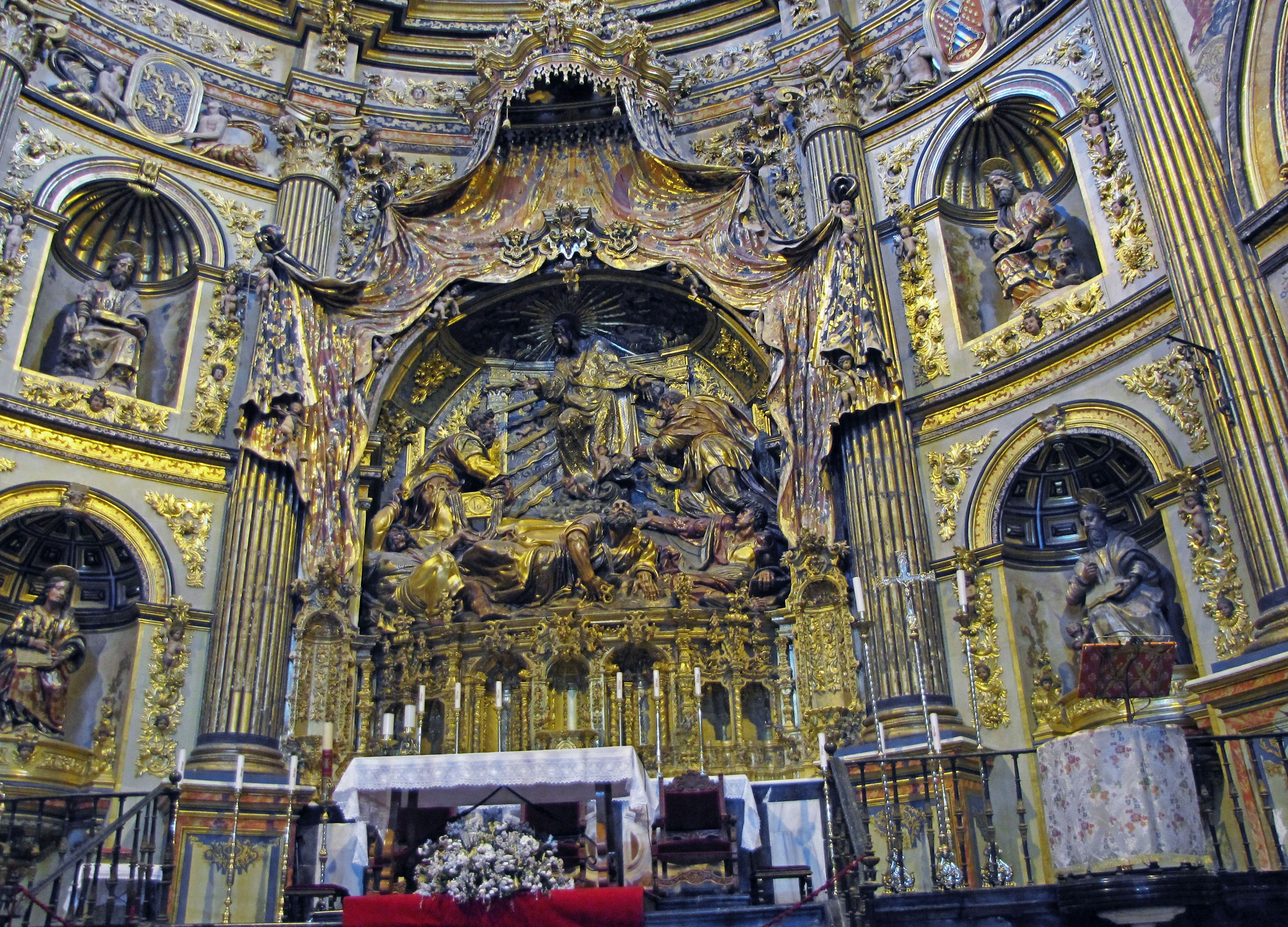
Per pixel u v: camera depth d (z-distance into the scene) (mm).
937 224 13781
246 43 16656
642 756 12648
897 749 11273
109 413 13180
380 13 17484
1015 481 12117
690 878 8891
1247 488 9484
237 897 11258
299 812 12062
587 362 15992
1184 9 11211
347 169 16188
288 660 12812
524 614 13539
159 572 12836
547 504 15203
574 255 15234
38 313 13422
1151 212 11016
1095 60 12562
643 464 15359
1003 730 11398
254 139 15836
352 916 7543
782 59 15852
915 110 14578
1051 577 12180
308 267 14523
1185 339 10398
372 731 13094
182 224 14867
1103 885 6414
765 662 13133
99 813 11586
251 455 13391
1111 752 6648
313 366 13953
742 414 15219
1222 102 10547
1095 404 11469
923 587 12008
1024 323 12469
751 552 13859
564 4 15820
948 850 9367
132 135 14578
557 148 16031
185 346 14109
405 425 15523
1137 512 11680
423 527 14781
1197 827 6535
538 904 7535
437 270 15164
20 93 13625
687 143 16312
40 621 12336
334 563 13195
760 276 14398
